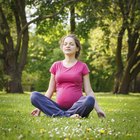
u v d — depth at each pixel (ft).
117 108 48.88
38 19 111.96
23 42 113.29
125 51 156.97
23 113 34.96
